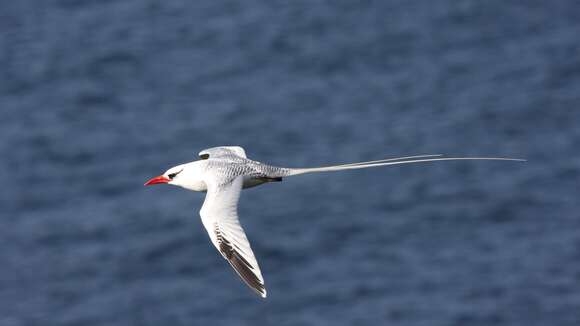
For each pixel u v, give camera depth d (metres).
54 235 38.75
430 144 44.44
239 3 60.53
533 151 43.38
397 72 51.66
